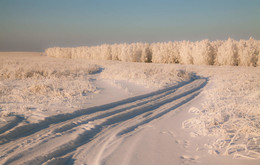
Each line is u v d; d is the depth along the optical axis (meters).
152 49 46.19
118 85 11.42
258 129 3.99
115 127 5.20
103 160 3.19
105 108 7.03
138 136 4.34
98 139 4.39
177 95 9.79
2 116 5.50
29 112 6.04
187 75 17.50
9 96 8.08
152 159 3.14
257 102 6.86
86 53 60.28
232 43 32.03
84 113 6.36
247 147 3.30
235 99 7.65
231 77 15.38
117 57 51.78
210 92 9.81
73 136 4.46
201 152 3.29
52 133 4.64
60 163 3.32
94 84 12.19
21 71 14.98
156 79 14.00
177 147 3.60
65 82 11.88
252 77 15.00
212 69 23.84
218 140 3.70
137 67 22.06
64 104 7.15
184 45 39.94
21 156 3.51
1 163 3.24
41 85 9.70
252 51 29.59
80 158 3.49
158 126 5.07
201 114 5.74
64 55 70.62
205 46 34.56
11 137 4.41
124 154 3.39
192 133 4.26
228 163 2.81
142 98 8.81
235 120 4.59
